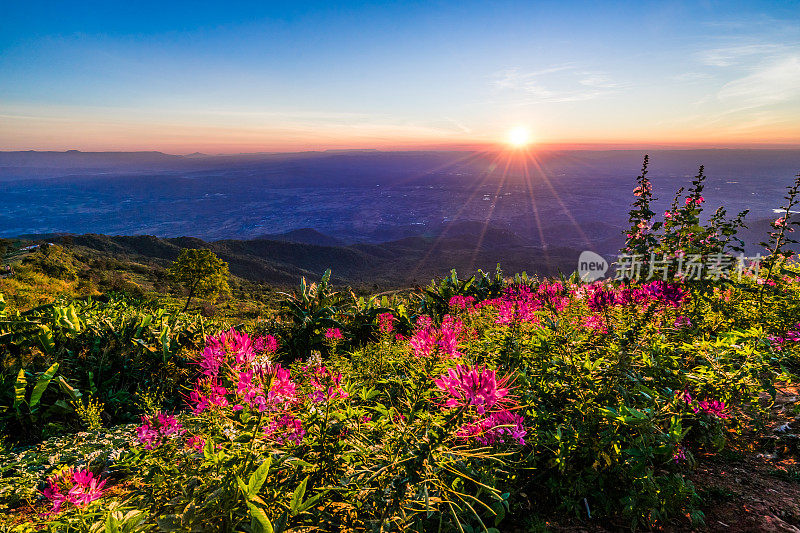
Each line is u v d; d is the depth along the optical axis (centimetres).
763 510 254
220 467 190
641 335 392
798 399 388
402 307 843
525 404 289
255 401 211
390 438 205
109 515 177
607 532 245
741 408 353
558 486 265
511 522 257
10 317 615
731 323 550
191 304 4059
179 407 548
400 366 437
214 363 231
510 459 269
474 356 379
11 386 505
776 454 314
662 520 249
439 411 225
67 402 514
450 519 226
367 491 195
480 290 959
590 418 278
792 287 638
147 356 597
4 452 423
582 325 423
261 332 753
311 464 207
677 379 339
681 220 620
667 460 268
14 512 290
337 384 254
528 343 382
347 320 819
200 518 172
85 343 586
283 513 174
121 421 531
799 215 645
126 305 901
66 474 214
